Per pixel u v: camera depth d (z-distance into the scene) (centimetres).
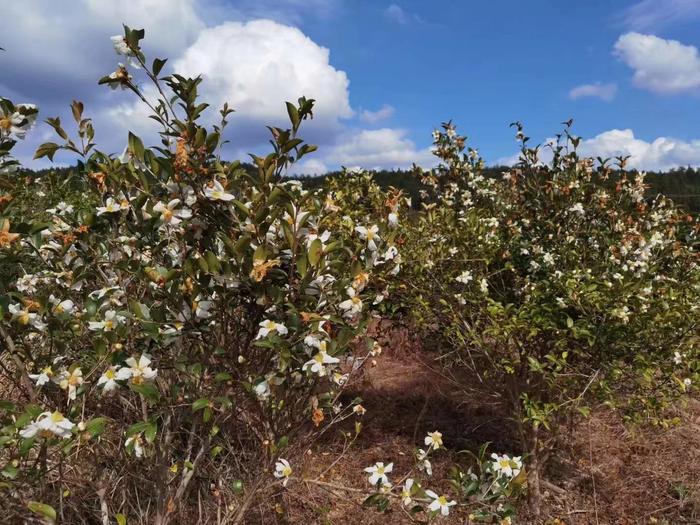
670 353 265
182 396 200
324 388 216
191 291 170
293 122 177
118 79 174
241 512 208
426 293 321
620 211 352
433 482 308
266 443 203
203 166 179
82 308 202
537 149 381
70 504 198
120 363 168
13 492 177
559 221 359
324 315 179
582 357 276
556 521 273
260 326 175
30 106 173
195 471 213
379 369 480
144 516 209
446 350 352
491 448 360
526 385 296
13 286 203
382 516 265
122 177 188
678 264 355
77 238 192
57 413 144
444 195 446
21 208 320
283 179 193
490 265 350
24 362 191
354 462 327
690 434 372
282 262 182
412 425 386
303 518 259
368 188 400
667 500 306
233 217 178
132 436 183
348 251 196
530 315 272
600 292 264
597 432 379
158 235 197
